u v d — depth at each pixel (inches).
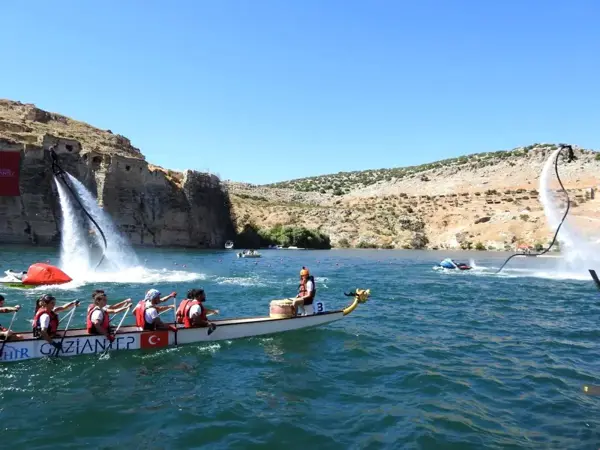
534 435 310.7
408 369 454.3
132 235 2881.4
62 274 1035.3
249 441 299.9
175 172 3580.2
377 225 4515.3
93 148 3073.3
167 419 332.8
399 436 307.6
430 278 1401.3
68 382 404.8
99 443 296.4
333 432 314.0
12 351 446.0
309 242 4045.3
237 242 3774.6
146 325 502.9
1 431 311.9
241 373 437.4
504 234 3784.5
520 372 446.9
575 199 3095.5
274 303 603.2
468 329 647.8
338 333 601.9
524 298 965.8
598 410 354.3
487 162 7436.0
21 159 2433.6
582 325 679.7
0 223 2348.7
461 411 350.6
